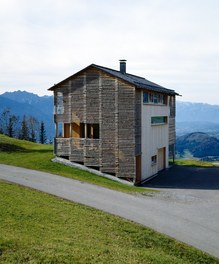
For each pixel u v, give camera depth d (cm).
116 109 3616
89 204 2366
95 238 1700
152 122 4191
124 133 3597
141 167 3788
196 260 1705
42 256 1387
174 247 1803
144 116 3875
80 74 3744
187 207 2627
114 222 2014
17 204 2031
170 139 5019
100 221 1988
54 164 3747
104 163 3669
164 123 4656
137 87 3553
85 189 2805
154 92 4134
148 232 1933
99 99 3678
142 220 2169
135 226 2000
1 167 3494
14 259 1350
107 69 3841
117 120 3616
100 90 3669
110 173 3666
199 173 4469
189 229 2108
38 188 2641
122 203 2520
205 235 2030
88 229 1817
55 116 3900
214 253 1806
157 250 1723
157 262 1516
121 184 3419
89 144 3725
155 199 2812
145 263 1480
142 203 2602
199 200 2895
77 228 1798
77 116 3781
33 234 1608
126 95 3578
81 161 3766
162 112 4562
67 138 3822
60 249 1473
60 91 3850
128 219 2138
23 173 3231
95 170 3706
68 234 1691
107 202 2491
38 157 4091
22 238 1531
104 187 2988
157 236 1900
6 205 1973
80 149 3762
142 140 3825
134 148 3575
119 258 1484
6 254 1377
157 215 2323
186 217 2348
